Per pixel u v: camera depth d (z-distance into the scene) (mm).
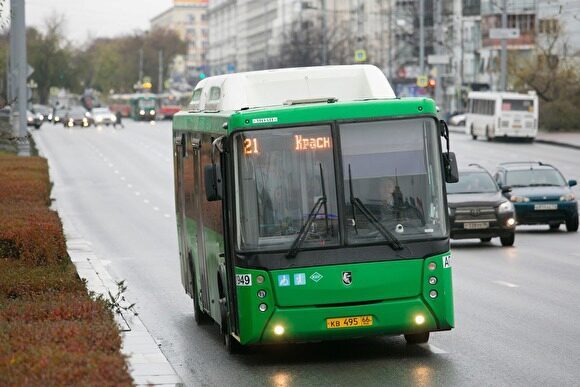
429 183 23031
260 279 22500
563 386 19938
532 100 125938
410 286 22719
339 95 26516
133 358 23203
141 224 60344
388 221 22797
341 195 22719
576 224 54781
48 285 25609
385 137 23031
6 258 31750
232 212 22750
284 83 26406
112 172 99750
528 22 177000
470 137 137875
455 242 50844
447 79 198125
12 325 18984
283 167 22781
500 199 48031
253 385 21031
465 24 199250
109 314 20688
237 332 23125
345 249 22578
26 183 53094
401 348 24375
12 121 76500
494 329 26422
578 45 151250
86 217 64438
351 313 22500
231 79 26234
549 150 112500
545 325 26828
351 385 20672
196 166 27656
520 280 35812
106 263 43625
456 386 20203
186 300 33625
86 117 186250
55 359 15406
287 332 22469
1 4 33344
